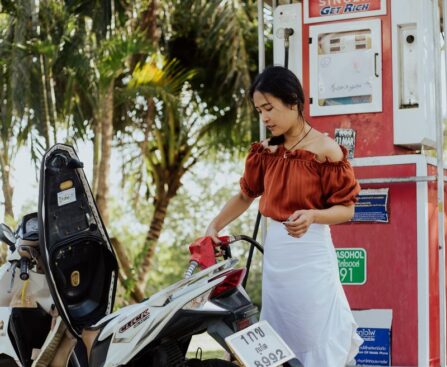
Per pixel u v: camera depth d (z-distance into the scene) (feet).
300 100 12.66
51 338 14.53
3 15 42.73
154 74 43.37
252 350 11.39
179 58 51.39
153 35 44.91
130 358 12.05
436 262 17.03
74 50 39.17
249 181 13.58
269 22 47.52
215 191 96.94
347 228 16.85
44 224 14.12
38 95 38.68
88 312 14.65
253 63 50.06
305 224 12.02
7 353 15.01
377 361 16.49
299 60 17.61
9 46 39.04
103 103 40.16
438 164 16.14
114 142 51.96
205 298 11.64
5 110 39.27
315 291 12.63
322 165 12.57
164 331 11.74
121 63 38.11
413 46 16.84
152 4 44.96
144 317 11.99
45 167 14.26
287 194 12.76
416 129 16.70
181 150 55.06
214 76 51.26
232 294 12.14
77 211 14.61
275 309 13.01
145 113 50.93
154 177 56.08
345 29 17.26
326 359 12.59
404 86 16.88
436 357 16.80
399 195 16.53
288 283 12.78
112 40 37.93
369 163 16.84
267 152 13.15
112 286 14.98
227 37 46.21
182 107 50.08
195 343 30.53
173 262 96.99
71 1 39.42
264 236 16.96
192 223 97.04
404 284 16.39
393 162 16.61
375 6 17.04
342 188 12.51
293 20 17.66
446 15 16.96
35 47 36.88
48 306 15.06
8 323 15.03
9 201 43.14
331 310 12.71
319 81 17.46
